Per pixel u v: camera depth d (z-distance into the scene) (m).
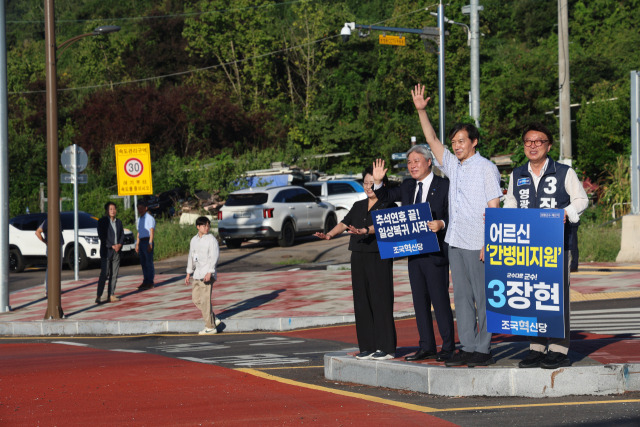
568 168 7.27
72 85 77.88
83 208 38.03
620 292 15.74
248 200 28.08
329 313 14.77
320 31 72.12
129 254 26.33
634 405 6.79
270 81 72.06
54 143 15.96
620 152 42.53
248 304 16.44
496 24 77.06
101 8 96.75
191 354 11.16
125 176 23.31
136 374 9.19
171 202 42.19
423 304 8.18
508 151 53.19
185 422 6.64
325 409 7.02
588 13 71.94
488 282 7.36
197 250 13.92
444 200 8.01
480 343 7.61
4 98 17.56
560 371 7.26
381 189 8.43
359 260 8.52
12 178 43.19
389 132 62.59
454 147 7.74
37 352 12.16
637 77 20.78
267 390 8.02
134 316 15.70
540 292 7.14
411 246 7.97
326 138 61.97
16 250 26.55
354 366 8.36
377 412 6.84
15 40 106.88
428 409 6.90
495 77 59.00
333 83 72.00
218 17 72.62
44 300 18.98
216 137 58.94
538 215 7.16
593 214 29.33
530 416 6.50
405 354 8.69
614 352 8.84
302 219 28.84
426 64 65.19
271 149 47.69
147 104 56.91
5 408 7.41
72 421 6.79
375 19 78.56
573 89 55.38
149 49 79.56
